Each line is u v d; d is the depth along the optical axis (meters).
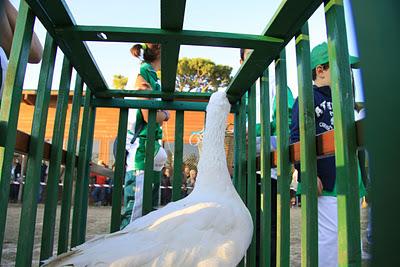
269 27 1.97
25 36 1.75
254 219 2.73
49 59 2.04
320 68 2.94
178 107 3.07
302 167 1.83
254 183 2.76
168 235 1.82
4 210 1.62
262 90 2.52
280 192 2.13
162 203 11.88
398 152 0.60
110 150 13.34
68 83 2.40
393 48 0.61
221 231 1.94
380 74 0.62
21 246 1.84
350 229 1.42
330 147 1.65
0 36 2.33
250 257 2.73
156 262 1.68
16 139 1.77
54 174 2.26
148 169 2.96
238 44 2.12
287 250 2.06
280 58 2.23
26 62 1.78
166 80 2.73
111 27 1.99
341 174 1.47
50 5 1.77
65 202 2.57
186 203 2.12
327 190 2.78
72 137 2.65
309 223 1.74
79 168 2.86
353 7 0.67
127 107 3.04
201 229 1.88
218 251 1.82
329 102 2.88
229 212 2.04
